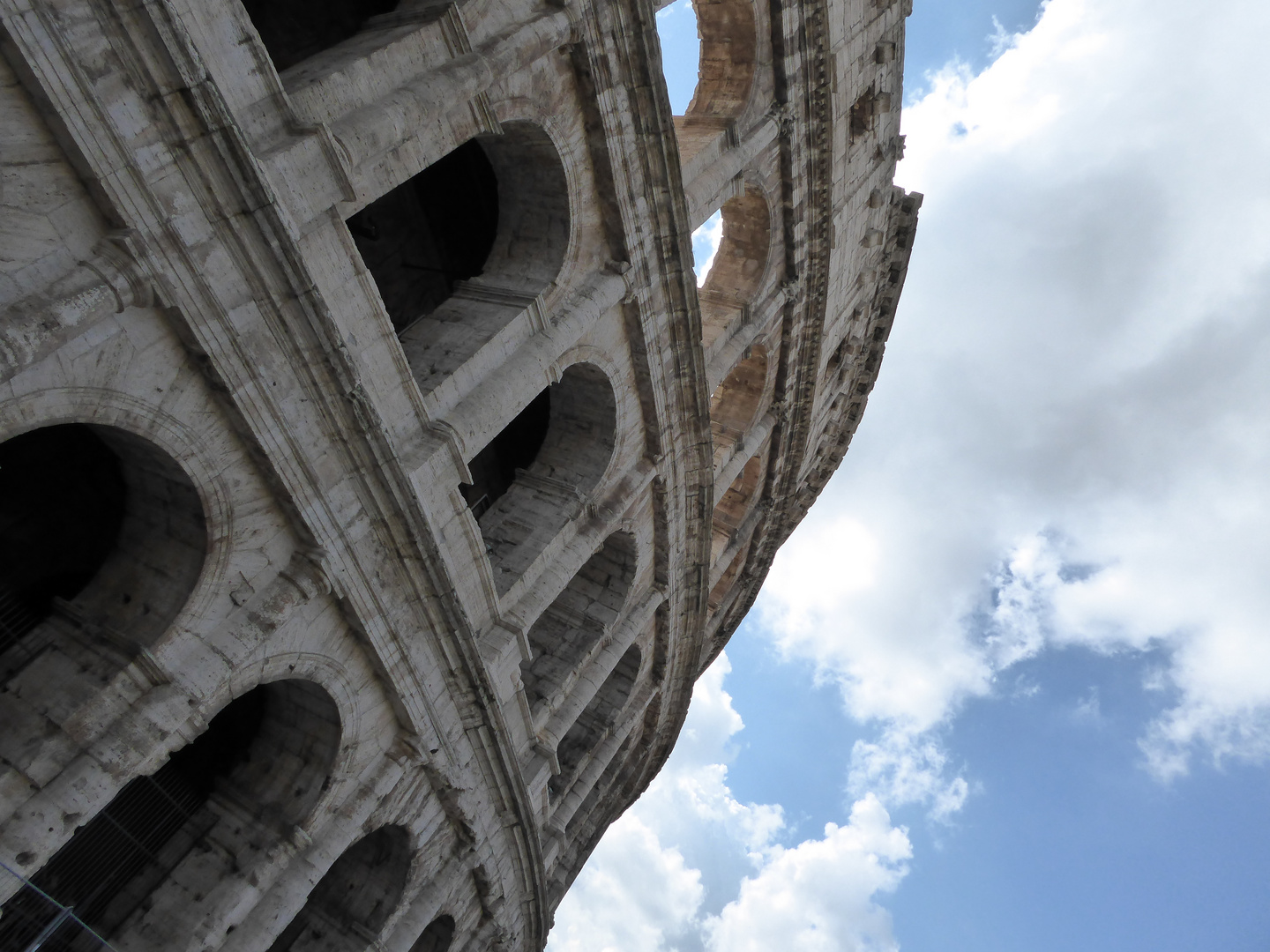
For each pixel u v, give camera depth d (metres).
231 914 16.23
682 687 39.34
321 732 17.80
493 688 20.38
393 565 16.86
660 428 25.55
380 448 15.27
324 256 14.30
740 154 24.77
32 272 10.52
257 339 13.26
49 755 12.31
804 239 30.91
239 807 17.81
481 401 17.84
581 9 17.86
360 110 14.25
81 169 10.86
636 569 28.23
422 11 15.82
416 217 24.17
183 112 11.48
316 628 16.08
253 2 18.98
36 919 15.71
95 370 11.50
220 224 12.28
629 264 21.62
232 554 14.14
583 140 19.62
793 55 25.67
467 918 25.59
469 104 16.14
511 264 20.38
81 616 14.05
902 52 32.91
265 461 14.00
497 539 22.69
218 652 13.90
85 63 10.52
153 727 13.04
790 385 36.25
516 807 23.66
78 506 16.36
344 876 22.16
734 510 41.78
